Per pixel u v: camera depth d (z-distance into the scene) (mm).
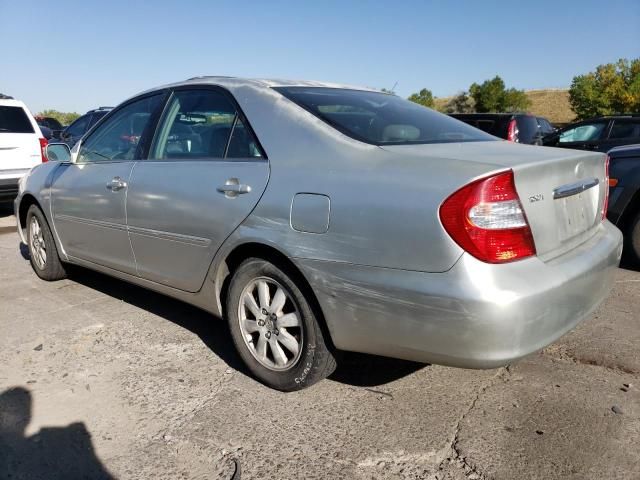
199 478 2377
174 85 3793
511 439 2607
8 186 8477
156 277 3648
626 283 4938
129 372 3312
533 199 2404
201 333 3893
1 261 5996
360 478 2365
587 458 2461
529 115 12070
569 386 3092
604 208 3168
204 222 3166
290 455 2520
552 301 2352
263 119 3098
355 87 3795
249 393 3062
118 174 3848
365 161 2639
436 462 2459
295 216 2727
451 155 2566
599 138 10148
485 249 2250
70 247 4547
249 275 3043
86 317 4211
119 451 2564
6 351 3607
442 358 2385
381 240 2432
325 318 2674
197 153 3402
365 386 3131
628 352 3504
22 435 2684
